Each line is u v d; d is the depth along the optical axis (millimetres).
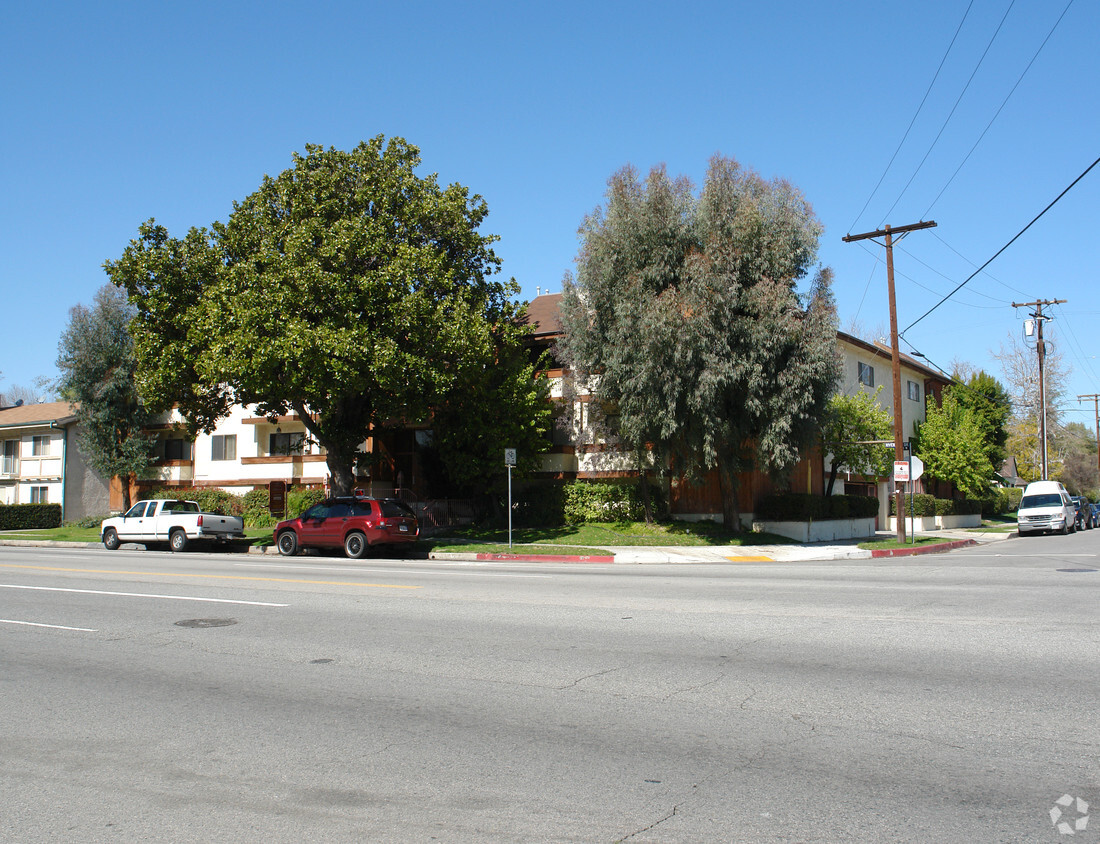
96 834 4406
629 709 6492
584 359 26375
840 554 23281
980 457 42125
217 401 28328
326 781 5102
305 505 33625
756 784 4922
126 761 5539
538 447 29359
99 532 36312
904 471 26531
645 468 27812
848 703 6527
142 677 7836
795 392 23922
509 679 7496
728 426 24312
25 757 5648
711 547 24828
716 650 8516
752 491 29703
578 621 10391
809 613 10766
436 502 30500
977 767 5141
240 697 7086
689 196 25812
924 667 7645
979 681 7117
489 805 4680
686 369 23781
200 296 25703
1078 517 41656
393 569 18656
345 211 25516
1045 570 17297
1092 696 6617
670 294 23750
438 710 6578
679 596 12711
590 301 26250
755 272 24672
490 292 28312
